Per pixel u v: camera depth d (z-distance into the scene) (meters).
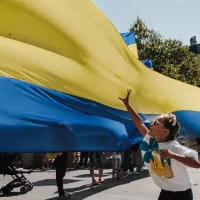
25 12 4.30
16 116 3.42
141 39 32.25
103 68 4.80
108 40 5.10
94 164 9.89
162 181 3.47
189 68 33.06
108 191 8.71
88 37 4.79
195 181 9.86
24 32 4.26
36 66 3.98
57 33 4.46
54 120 3.71
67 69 4.27
